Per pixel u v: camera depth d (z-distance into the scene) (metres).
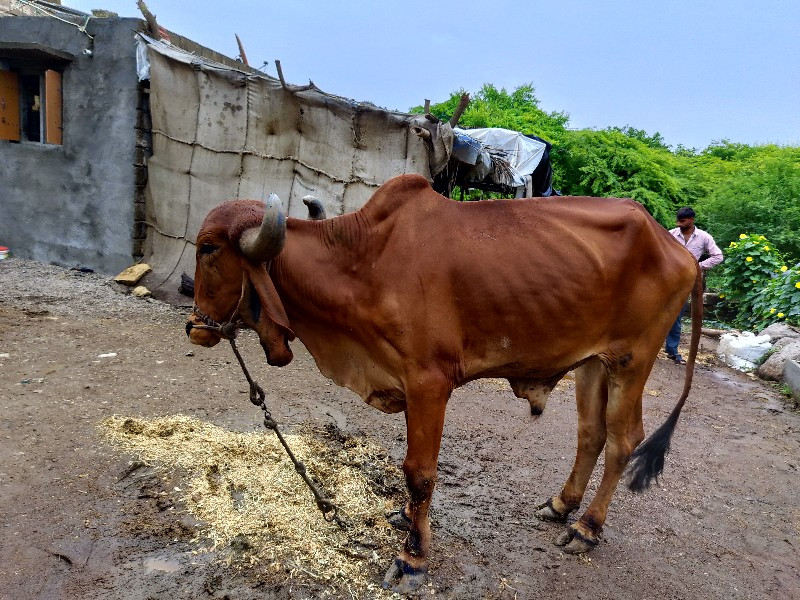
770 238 12.97
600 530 3.36
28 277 8.30
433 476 2.84
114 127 8.48
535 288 2.88
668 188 16.41
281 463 3.84
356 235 2.87
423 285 2.76
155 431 4.12
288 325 2.77
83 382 4.97
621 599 3.01
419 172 7.03
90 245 8.86
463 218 2.93
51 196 8.99
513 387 3.39
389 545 3.19
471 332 2.88
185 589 2.72
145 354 5.84
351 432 4.56
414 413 2.80
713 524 3.85
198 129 8.10
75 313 7.01
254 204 2.85
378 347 2.84
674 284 3.18
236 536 3.09
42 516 3.15
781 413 6.16
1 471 3.52
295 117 7.62
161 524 3.17
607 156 16.41
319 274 2.87
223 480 3.61
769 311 9.02
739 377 7.48
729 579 3.28
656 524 3.78
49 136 8.90
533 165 9.55
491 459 4.45
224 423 4.44
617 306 3.11
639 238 3.07
